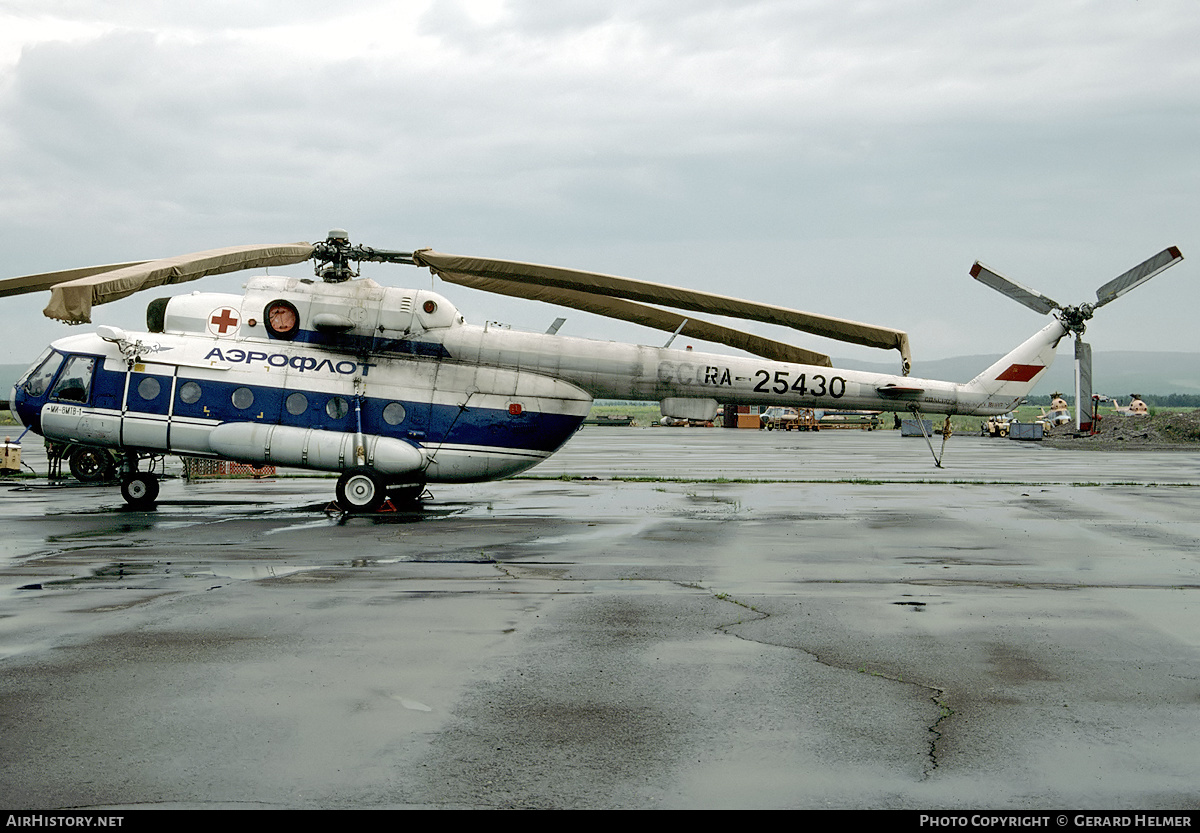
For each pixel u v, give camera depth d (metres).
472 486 22.23
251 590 9.30
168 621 7.89
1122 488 21.81
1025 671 6.48
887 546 12.49
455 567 10.73
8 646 7.04
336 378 16.81
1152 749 5.03
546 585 9.62
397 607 8.49
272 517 16.02
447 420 16.98
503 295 18.11
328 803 4.34
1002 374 20.31
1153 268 20.03
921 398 19.70
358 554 11.73
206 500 19.02
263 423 16.56
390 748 5.02
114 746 5.02
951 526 14.66
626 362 17.72
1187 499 19.06
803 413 74.81
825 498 19.33
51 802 4.34
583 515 16.27
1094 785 4.57
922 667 6.57
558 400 17.48
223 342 16.92
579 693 5.96
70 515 16.27
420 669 6.48
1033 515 16.23
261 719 5.46
